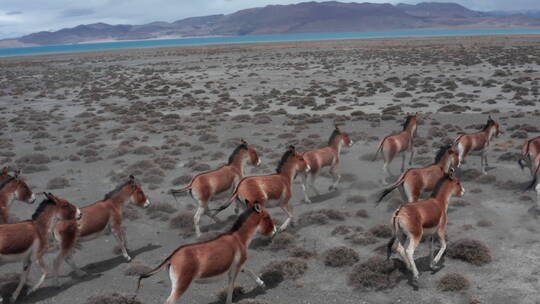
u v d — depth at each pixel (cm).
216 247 1013
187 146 3278
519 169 2250
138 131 3928
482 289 1173
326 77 7562
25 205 2111
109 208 1373
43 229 1198
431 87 5738
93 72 10619
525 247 1401
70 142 3606
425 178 1551
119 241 1423
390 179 2217
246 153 1673
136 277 1330
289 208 1588
